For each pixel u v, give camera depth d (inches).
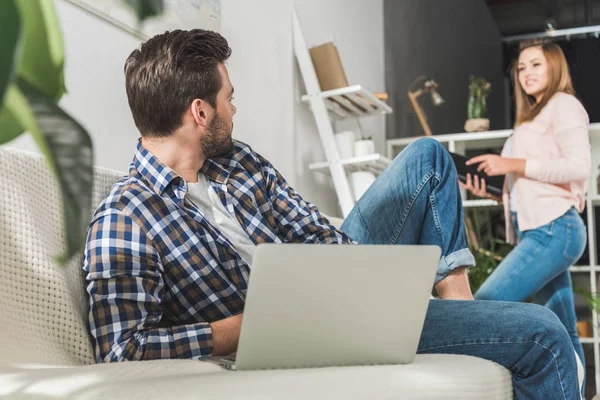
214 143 61.9
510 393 50.2
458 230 73.4
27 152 52.7
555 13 307.9
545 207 120.6
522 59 125.6
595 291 154.7
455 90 229.6
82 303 51.3
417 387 36.7
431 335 54.8
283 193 68.4
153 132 61.1
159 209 54.9
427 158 73.8
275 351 37.5
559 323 52.6
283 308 36.4
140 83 60.5
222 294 55.9
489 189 128.8
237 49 106.4
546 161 119.1
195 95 60.3
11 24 12.0
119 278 50.2
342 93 126.7
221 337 49.8
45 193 52.3
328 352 39.0
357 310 38.4
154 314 50.6
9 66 11.9
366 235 75.8
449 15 230.1
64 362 46.0
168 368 38.0
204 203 61.6
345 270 37.0
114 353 47.6
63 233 13.8
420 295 40.1
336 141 130.6
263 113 114.3
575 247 119.6
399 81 182.9
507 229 130.8
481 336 52.7
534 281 120.8
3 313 44.9
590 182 156.6
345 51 150.5
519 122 127.5
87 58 74.7
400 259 38.2
